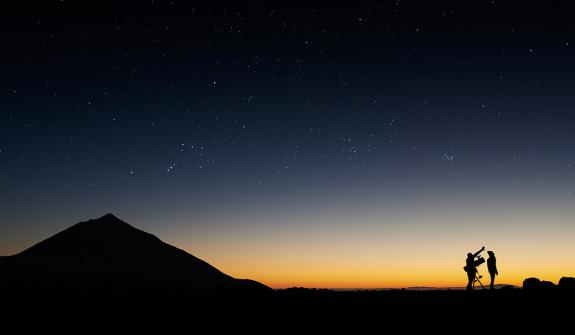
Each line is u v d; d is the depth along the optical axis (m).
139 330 11.95
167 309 15.18
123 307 15.71
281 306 15.34
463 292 17.34
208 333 11.59
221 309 15.01
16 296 19.17
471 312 13.23
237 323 12.76
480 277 18.72
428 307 14.25
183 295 19.33
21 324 12.80
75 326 12.41
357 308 14.59
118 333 11.60
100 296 19.50
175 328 12.17
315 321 12.85
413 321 12.49
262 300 16.77
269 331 11.75
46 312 14.68
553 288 16.42
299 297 17.33
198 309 15.07
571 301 13.75
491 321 12.05
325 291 19.56
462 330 11.29
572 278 18.61
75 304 16.31
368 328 11.87
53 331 11.85
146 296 19.09
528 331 10.86
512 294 15.84
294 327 12.16
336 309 14.53
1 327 12.35
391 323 12.35
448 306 14.25
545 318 12.01
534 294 15.38
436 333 11.11
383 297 16.72
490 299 14.99
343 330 11.72
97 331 11.83
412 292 18.02
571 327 10.99
